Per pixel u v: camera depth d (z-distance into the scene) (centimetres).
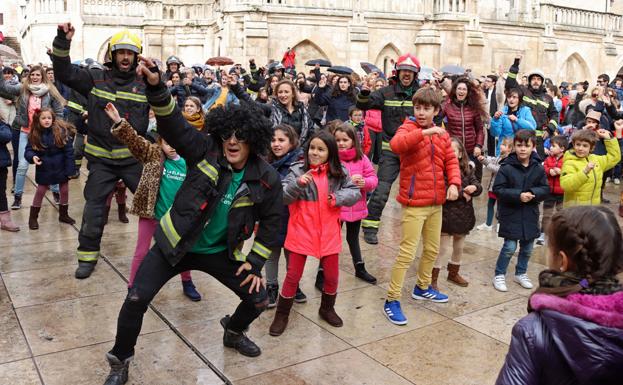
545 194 549
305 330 468
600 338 183
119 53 564
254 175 367
